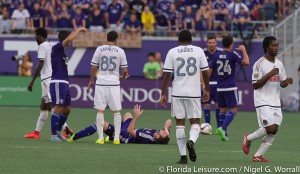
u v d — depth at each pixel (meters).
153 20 92.94
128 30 92.06
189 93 38.19
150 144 48.38
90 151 43.72
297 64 92.44
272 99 39.06
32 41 91.69
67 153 42.59
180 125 38.59
